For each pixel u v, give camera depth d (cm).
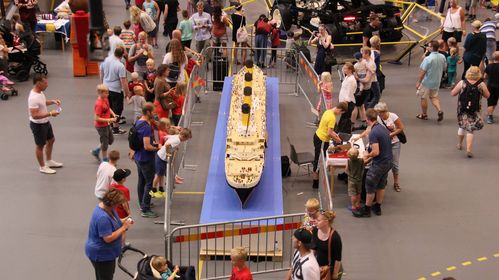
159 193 1236
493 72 1557
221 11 1948
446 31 1966
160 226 1156
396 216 1200
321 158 1175
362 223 1174
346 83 1464
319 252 863
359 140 1278
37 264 1045
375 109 1239
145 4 2100
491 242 1121
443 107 1697
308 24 2119
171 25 2127
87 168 1352
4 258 1059
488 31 1839
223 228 1059
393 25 2030
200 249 1071
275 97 1602
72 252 1078
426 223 1177
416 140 1508
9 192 1258
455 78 1845
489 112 1600
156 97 1424
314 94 1584
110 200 891
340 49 1988
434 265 1055
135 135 1148
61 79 1858
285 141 1486
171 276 884
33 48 1827
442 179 1335
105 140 1346
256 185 1130
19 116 1599
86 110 1641
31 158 1395
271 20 2027
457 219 1191
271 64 1944
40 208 1205
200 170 1355
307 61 1653
